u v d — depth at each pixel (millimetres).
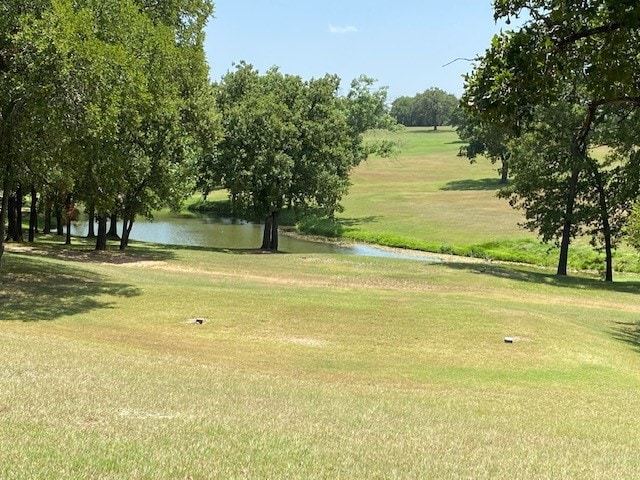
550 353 16328
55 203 44000
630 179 27047
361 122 73062
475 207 68750
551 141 33156
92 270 26922
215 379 11195
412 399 11055
